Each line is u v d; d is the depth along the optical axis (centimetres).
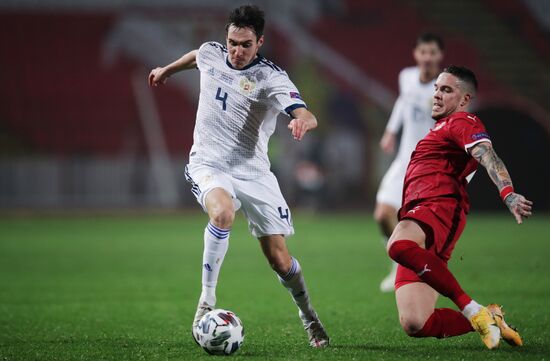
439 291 1975
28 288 3738
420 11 12575
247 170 2208
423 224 2036
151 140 11019
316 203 10188
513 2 12638
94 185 10200
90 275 4281
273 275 4278
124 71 11556
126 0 11725
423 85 3512
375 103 11138
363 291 3616
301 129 2016
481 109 9875
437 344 2211
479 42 12262
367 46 11912
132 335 2433
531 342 2225
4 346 2244
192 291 3638
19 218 9094
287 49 11338
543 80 11794
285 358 1992
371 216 9700
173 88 11412
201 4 11506
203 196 2159
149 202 10300
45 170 10094
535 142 10050
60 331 2525
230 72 2214
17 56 11588
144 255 5391
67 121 11112
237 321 2062
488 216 9812
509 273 4272
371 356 2016
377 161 10794
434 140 2120
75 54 11656
